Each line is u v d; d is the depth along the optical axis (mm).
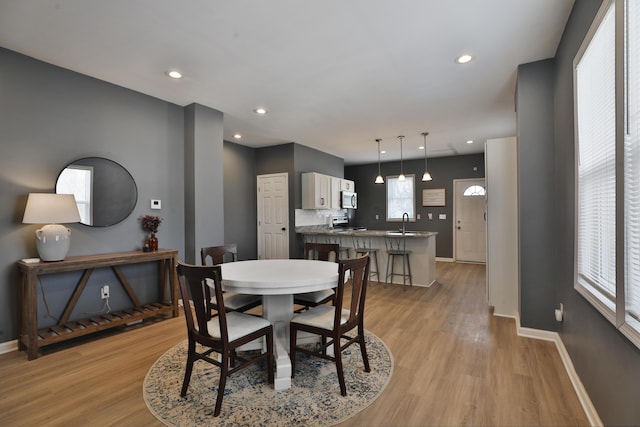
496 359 2477
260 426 1720
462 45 2580
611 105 1602
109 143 3289
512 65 2924
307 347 2707
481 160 7203
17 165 2709
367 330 3121
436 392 2033
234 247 3275
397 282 5242
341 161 7711
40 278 2834
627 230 1322
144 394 2027
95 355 2584
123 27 2312
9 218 2672
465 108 4137
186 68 2971
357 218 8766
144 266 3584
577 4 2008
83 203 3098
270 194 6348
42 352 2643
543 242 2822
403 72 3066
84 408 1884
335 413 1828
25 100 2744
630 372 1322
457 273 6035
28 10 2107
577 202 2086
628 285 1327
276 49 2633
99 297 3215
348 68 2986
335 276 2242
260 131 5262
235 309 2588
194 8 2092
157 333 3059
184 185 3979
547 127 2795
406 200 8109
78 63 2875
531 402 1922
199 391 2061
